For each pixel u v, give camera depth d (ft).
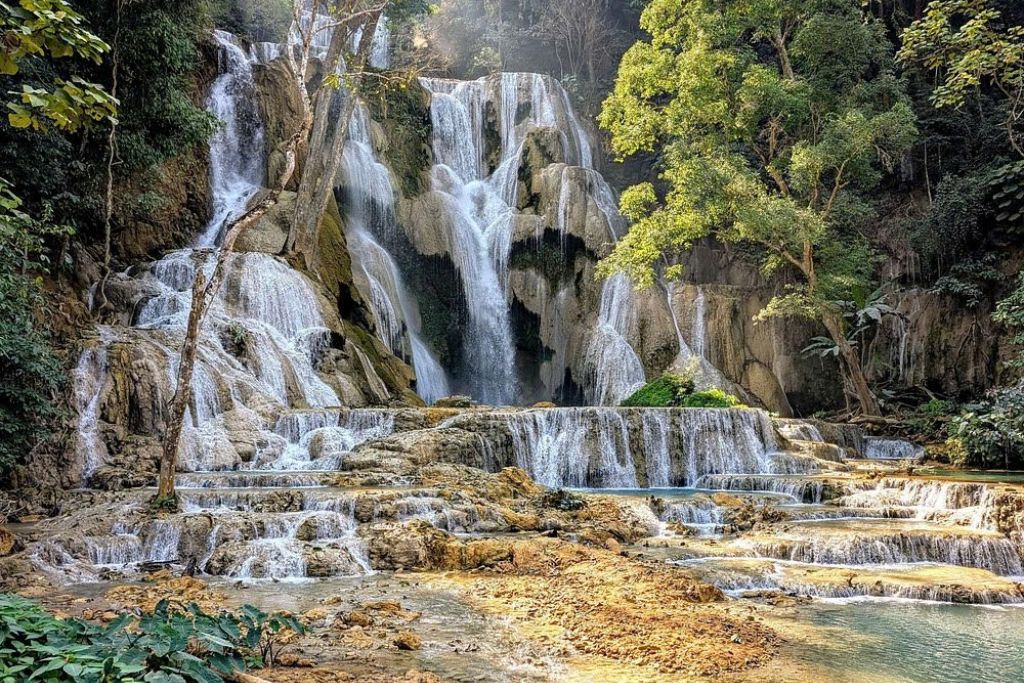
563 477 60.70
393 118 107.45
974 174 95.04
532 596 31.14
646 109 92.38
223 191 88.89
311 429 58.85
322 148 82.94
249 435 55.93
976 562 38.63
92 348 54.08
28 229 51.55
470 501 44.93
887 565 38.58
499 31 134.92
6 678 14.64
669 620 27.32
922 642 26.68
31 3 18.66
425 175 108.17
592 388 98.89
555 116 116.16
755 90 84.64
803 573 35.68
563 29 133.69
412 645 24.39
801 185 87.35
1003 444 62.13
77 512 40.52
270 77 95.30
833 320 86.63
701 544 41.32
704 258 106.73
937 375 91.30
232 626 18.45
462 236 102.94
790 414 96.99
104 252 68.90
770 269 90.79
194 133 72.13
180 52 69.77
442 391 98.43
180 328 62.44
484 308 102.58
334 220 88.28
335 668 21.93
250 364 63.67
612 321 100.89
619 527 43.39
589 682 21.59
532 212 106.63
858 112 82.43
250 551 36.29
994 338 87.92
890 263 100.27
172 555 37.55
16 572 33.04
